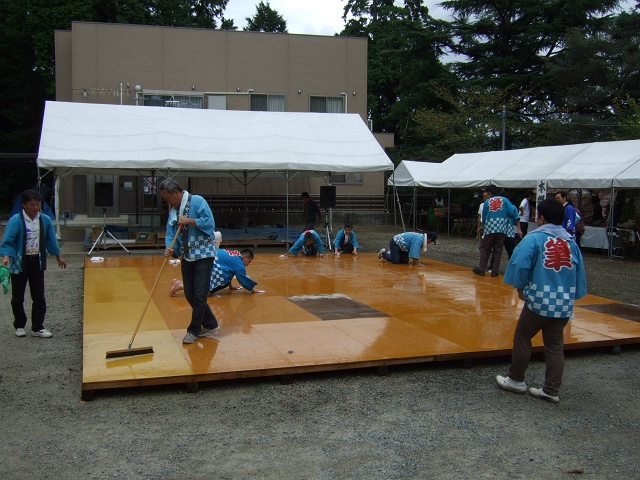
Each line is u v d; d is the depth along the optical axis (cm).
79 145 1323
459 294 852
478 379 529
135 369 493
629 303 877
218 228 1870
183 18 3300
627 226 1560
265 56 2339
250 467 361
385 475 354
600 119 2330
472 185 1717
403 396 484
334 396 481
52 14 2747
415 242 1145
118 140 1367
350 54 2422
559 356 472
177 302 768
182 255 574
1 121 3303
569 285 461
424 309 747
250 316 696
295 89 2377
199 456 374
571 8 2555
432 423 431
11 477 344
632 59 2300
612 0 2562
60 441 393
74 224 1873
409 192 2634
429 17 2984
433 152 2517
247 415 440
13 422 423
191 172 1745
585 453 388
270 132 1509
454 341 595
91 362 511
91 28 2164
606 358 606
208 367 500
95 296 809
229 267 813
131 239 1530
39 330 645
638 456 384
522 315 484
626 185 1281
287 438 402
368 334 619
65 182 2080
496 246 1033
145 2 3138
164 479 345
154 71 2230
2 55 3114
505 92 2502
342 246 1336
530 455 383
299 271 1073
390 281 965
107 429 412
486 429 422
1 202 3166
